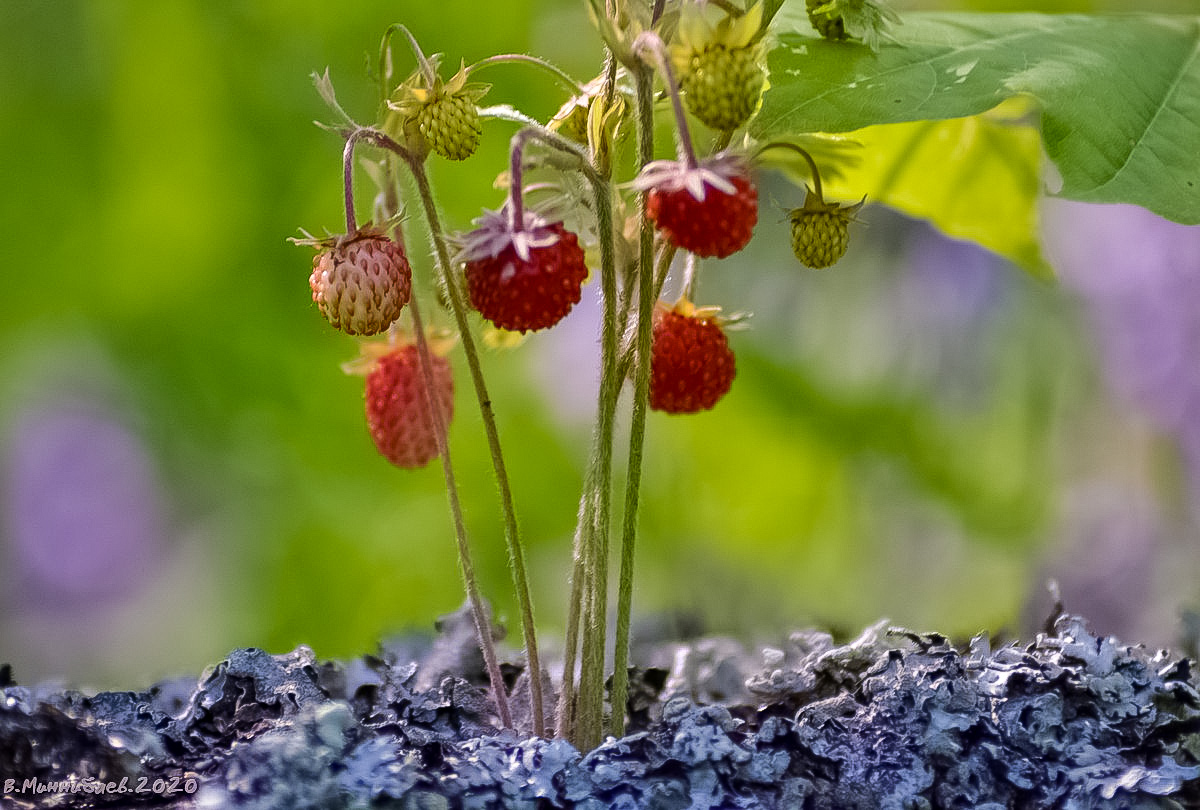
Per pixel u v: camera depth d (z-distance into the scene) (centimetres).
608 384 49
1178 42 53
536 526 78
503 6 77
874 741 47
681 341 50
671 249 50
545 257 48
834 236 50
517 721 50
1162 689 48
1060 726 48
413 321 50
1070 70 51
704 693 51
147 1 75
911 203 57
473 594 50
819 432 83
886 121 50
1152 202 50
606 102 49
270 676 49
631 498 49
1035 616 54
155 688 50
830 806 47
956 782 47
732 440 81
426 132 49
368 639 76
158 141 77
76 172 80
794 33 52
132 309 80
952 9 76
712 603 81
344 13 76
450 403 52
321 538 78
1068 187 50
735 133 50
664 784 47
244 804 46
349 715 47
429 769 47
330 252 48
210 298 78
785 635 53
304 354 79
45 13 79
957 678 48
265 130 77
